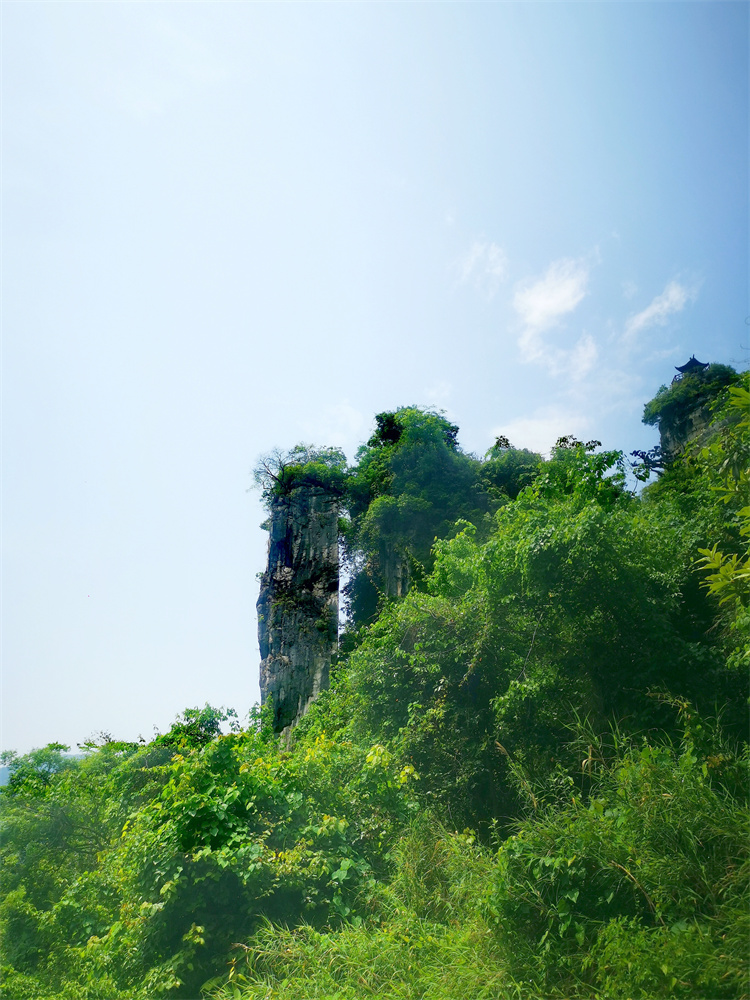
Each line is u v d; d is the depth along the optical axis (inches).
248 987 210.4
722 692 283.9
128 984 240.4
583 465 531.8
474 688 368.2
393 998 190.9
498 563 373.1
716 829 191.8
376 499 1097.4
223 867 251.0
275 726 1132.5
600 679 323.9
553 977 179.9
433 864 263.6
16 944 327.3
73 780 501.7
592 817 214.1
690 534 354.3
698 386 1132.5
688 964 157.2
